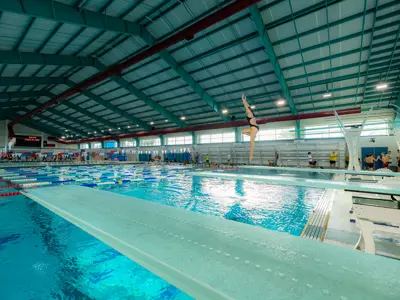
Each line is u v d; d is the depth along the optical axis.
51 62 11.86
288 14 9.54
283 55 11.65
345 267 0.99
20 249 3.14
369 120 14.34
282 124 17.73
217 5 9.24
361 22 9.28
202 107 18.70
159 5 9.59
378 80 11.96
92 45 12.15
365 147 14.49
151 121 24.03
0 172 13.96
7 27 8.97
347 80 12.45
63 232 3.73
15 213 4.81
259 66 12.78
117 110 21.95
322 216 4.50
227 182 10.27
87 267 2.71
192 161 23.05
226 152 21.38
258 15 9.48
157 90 17.38
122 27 9.84
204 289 0.89
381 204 2.71
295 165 17.53
